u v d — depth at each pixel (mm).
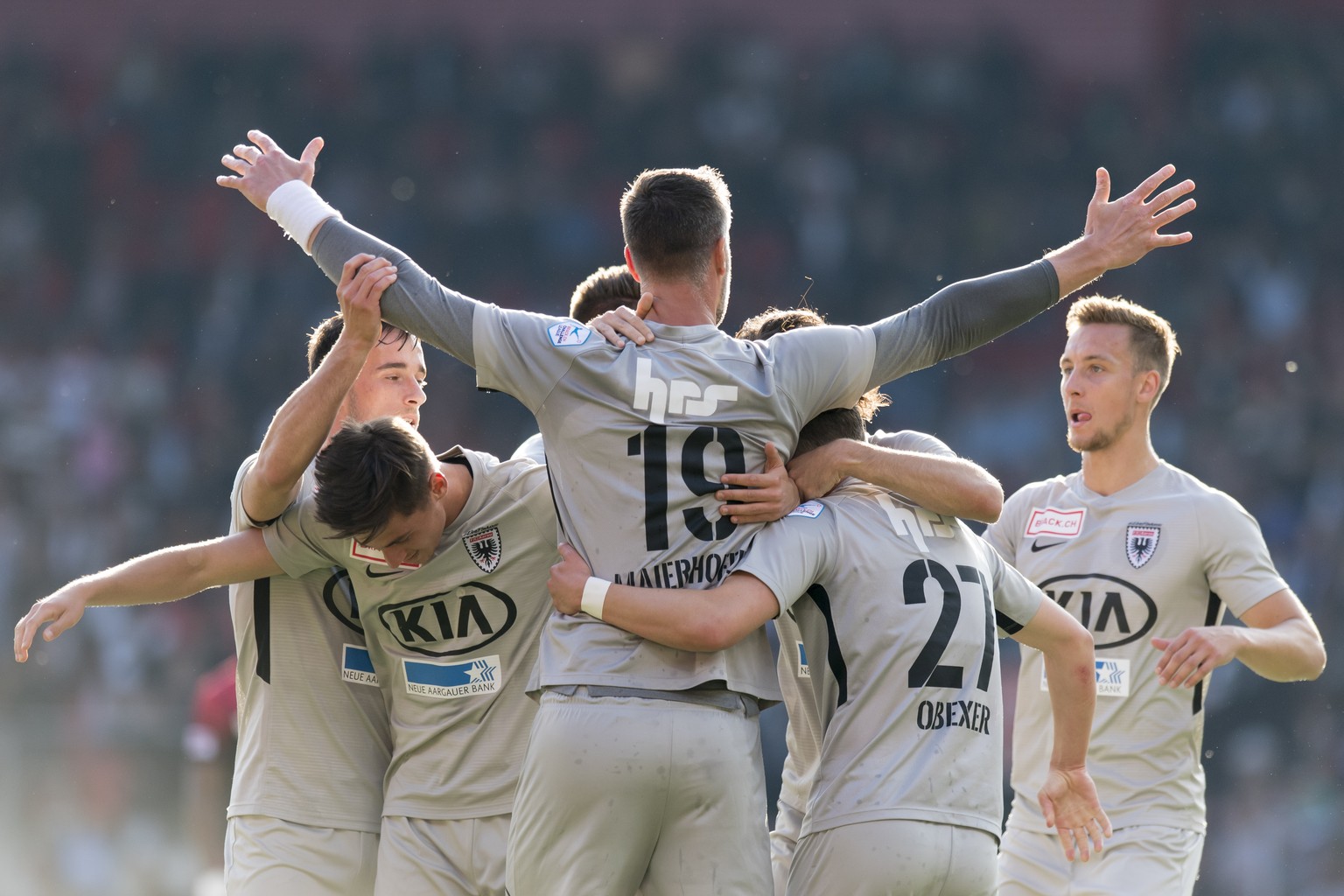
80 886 29609
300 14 79625
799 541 11602
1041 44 80500
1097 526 16500
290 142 77750
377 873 13398
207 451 67625
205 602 53812
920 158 78500
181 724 30984
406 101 78688
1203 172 77500
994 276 12422
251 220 74625
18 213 75312
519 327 11625
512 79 79562
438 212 76500
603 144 78438
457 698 13133
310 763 13508
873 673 11688
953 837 11500
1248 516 16328
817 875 11641
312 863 13336
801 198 77250
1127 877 15320
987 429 66750
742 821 11273
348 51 79562
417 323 11766
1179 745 15820
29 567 63062
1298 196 76688
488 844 13102
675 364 11484
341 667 13586
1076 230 77062
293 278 72188
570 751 11086
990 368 68000
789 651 13594
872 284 75875
